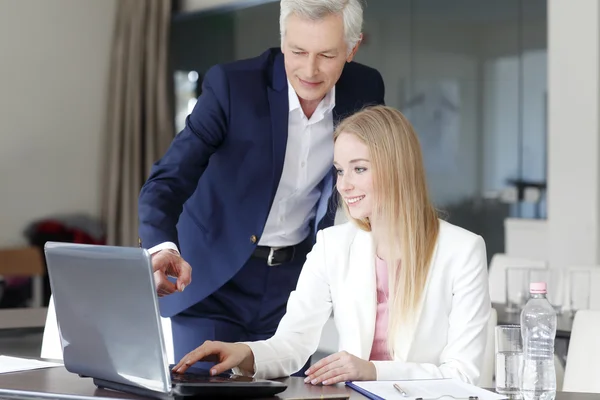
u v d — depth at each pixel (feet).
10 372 7.98
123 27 29.89
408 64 23.90
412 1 23.70
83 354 7.18
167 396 6.57
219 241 10.66
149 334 6.49
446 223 8.68
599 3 20.12
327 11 9.48
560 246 20.77
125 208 29.63
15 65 28.81
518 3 21.76
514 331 7.35
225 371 8.30
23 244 29.01
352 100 10.73
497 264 16.99
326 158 10.73
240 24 27.48
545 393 7.20
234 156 10.52
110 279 6.65
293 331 8.77
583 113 20.45
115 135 29.76
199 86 28.86
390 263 8.55
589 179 20.43
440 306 8.40
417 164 8.46
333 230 9.09
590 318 10.18
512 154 21.98
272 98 10.43
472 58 22.62
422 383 7.48
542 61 21.40
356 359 7.77
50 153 29.55
